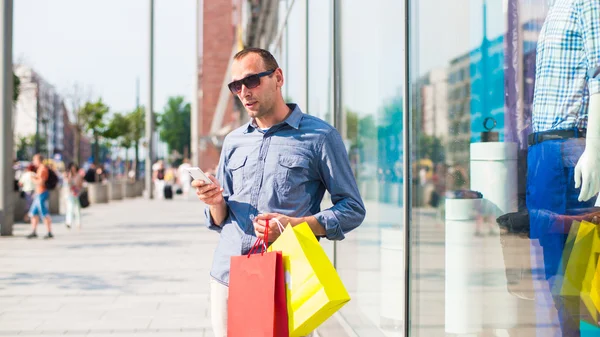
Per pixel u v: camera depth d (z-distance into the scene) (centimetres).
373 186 468
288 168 294
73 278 898
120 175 6944
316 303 246
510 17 304
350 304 533
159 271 959
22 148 7131
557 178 276
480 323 320
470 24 324
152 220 1955
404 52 364
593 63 259
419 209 354
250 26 1970
